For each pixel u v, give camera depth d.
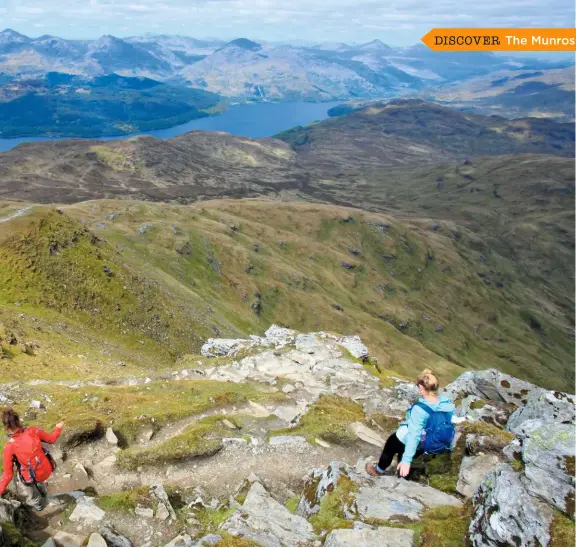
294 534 11.13
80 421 18.28
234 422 21.53
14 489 12.47
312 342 37.25
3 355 31.77
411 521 10.47
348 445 19.67
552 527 8.70
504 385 22.17
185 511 13.77
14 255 69.12
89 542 11.37
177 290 127.88
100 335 66.62
